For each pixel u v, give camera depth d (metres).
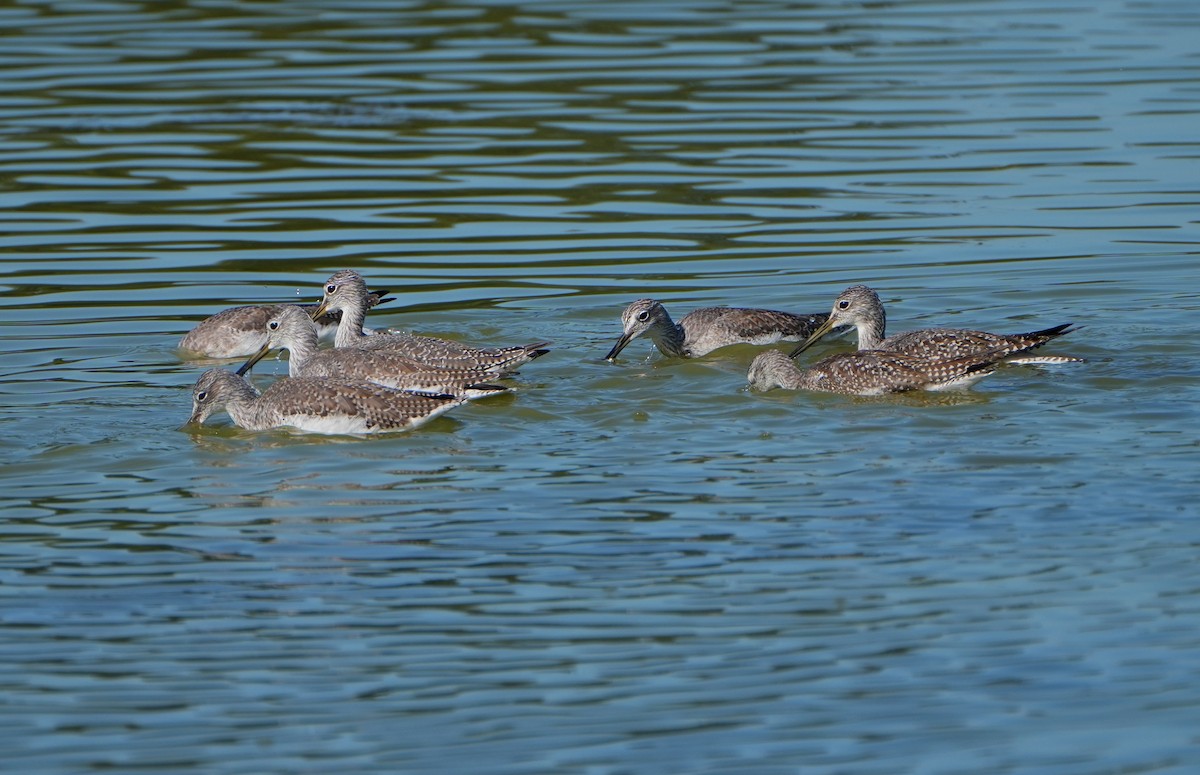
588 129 29.41
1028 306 21.94
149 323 21.84
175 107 30.27
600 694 11.72
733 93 31.30
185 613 13.04
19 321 21.62
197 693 11.81
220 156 28.14
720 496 15.36
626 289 23.12
